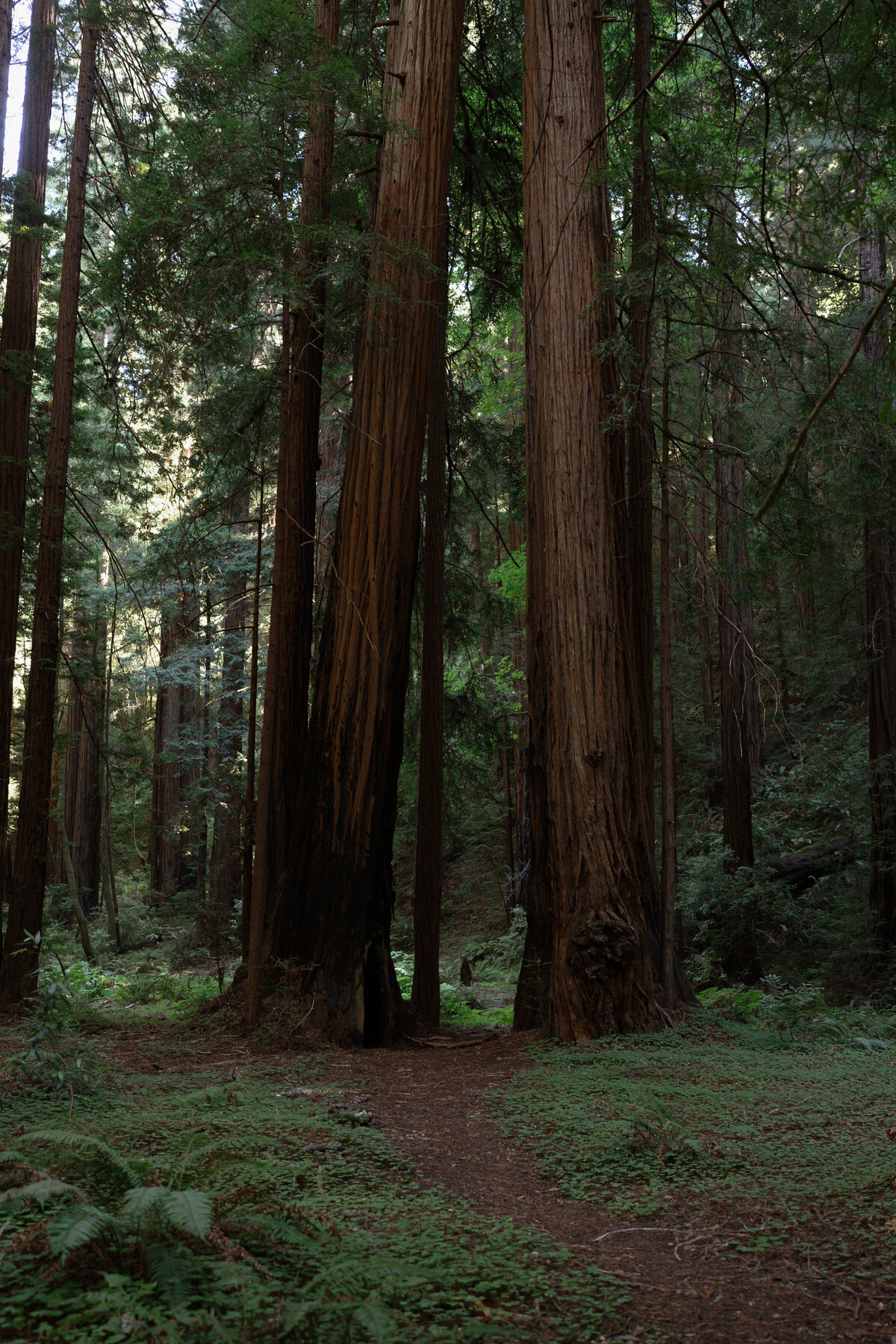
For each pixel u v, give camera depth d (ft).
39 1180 11.09
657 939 29.53
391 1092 22.17
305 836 30.86
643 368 28.12
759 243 22.29
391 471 31.86
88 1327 8.26
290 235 26.32
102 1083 20.21
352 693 30.96
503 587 58.34
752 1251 11.83
